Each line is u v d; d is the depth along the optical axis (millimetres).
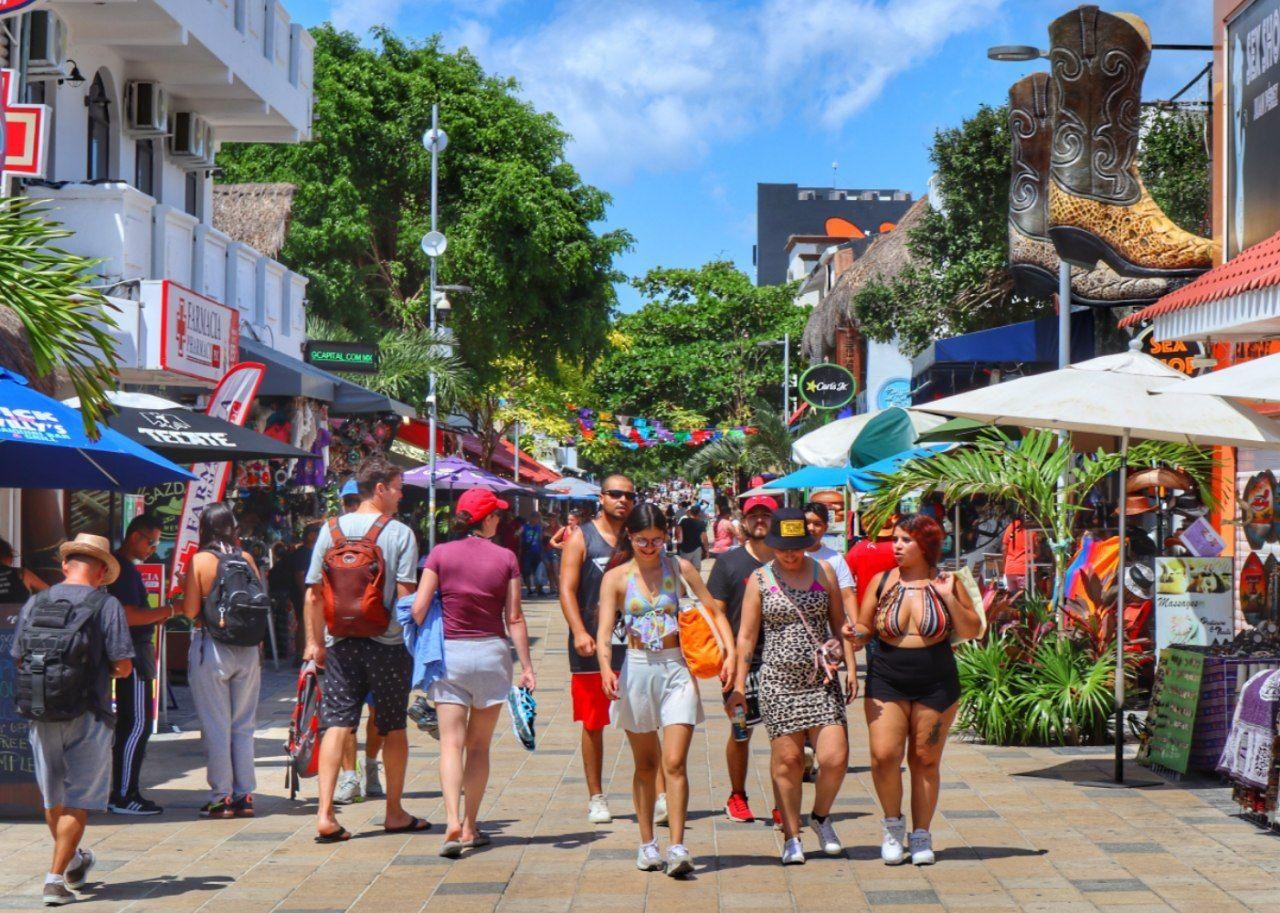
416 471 29578
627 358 73875
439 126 37906
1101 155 15203
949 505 12914
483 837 8383
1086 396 9844
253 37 21047
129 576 9586
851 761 11211
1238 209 14344
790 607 7859
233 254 20859
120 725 9344
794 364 73750
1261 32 13750
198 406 19219
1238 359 13938
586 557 8773
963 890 7180
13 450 10086
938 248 27297
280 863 7922
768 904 6969
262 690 16156
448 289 33938
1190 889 7102
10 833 8656
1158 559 11656
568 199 38375
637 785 7809
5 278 8492
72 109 18234
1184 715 10133
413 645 8164
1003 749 11617
